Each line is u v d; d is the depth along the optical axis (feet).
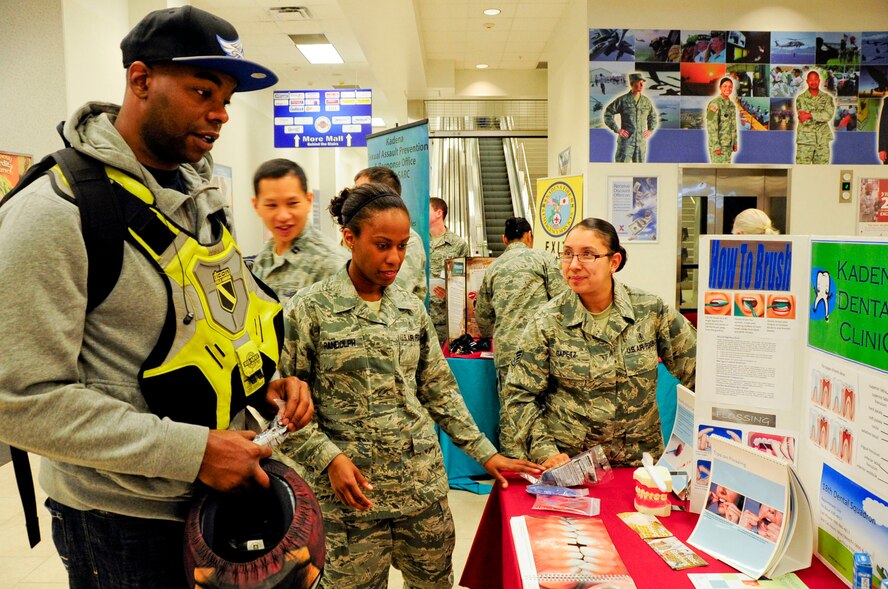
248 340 3.69
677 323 6.71
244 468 3.15
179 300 3.24
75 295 2.91
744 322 4.58
